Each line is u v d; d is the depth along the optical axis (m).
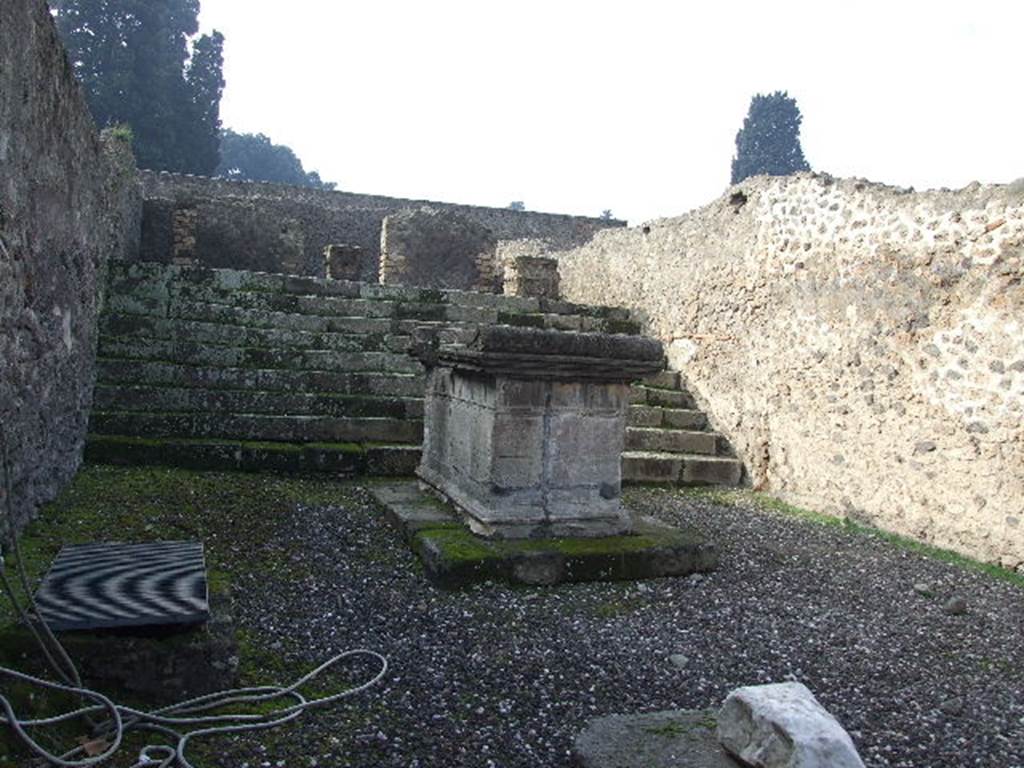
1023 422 5.39
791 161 34.56
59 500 4.95
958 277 5.84
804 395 7.18
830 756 2.25
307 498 5.77
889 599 4.66
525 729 2.88
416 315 8.91
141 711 2.68
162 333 7.54
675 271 9.16
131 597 2.86
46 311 4.53
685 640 3.81
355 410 7.32
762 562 5.17
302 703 2.86
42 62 4.24
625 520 5.00
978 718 3.21
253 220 12.70
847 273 6.75
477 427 4.98
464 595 4.17
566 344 4.72
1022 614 4.54
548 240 16.98
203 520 4.95
